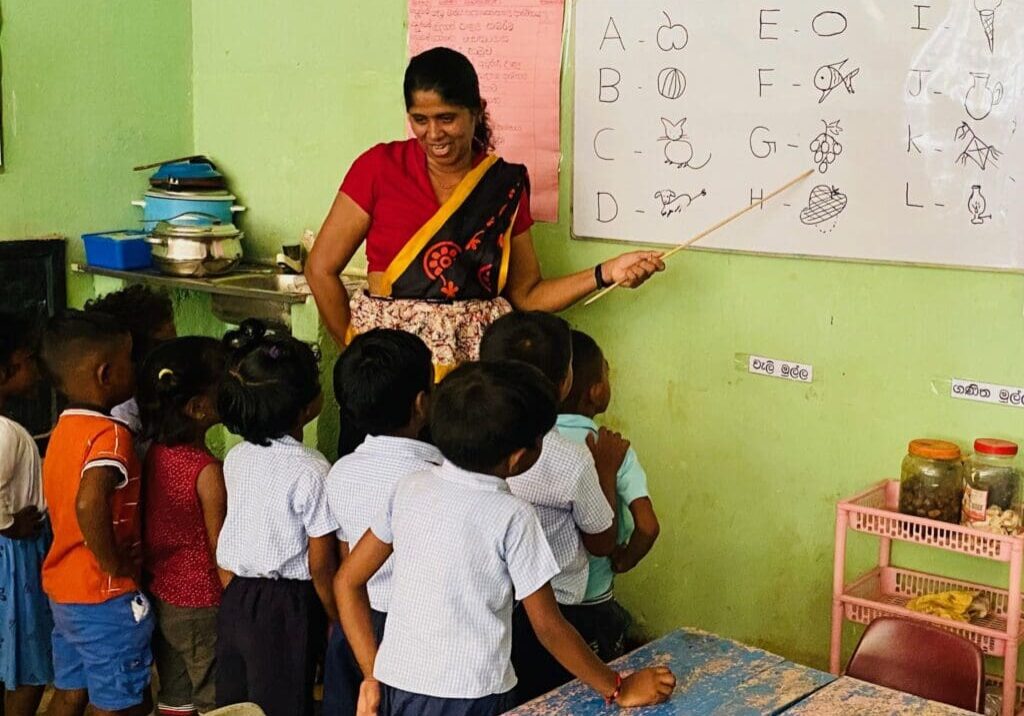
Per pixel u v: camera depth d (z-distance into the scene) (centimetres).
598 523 230
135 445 276
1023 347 265
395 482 224
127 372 266
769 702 195
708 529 321
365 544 215
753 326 304
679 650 215
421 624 197
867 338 287
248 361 244
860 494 275
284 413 244
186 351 261
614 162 319
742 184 298
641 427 329
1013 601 247
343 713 242
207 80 406
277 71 389
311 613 250
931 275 275
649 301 320
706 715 191
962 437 276
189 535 264
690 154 305
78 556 259
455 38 343
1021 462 268
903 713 190
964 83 264
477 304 289
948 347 275
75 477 254
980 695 204
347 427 287
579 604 244
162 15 398
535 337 232
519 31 330
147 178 404
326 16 374
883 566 288
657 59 307
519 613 235
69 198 384
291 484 244
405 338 228
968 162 266
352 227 292
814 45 282
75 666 270
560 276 334
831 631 283
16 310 373
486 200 287
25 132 369
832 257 287
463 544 194
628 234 320
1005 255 264
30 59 367
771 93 290
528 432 192
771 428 305
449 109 271
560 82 325
